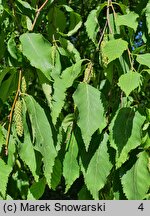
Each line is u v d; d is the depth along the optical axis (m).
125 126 0.36
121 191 0.40
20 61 0.38
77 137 0.39
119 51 0.35
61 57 0.40
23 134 0.37
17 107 0.36
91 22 0.40
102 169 0.38
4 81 0.37
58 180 0.40
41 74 0.37
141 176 0.37
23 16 0.38
